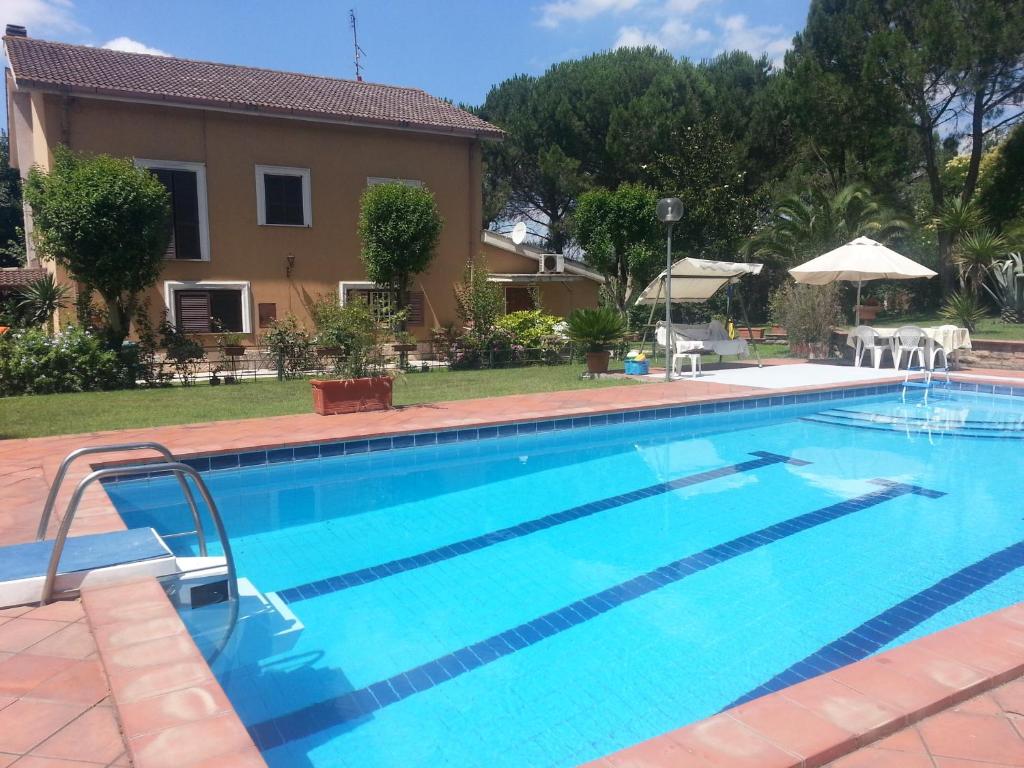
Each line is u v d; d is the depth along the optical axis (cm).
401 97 1981
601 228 2369
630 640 379
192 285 1537
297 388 1233
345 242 1702
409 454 816
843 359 1573
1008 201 2178
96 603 324
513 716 308
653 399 1020
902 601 425
